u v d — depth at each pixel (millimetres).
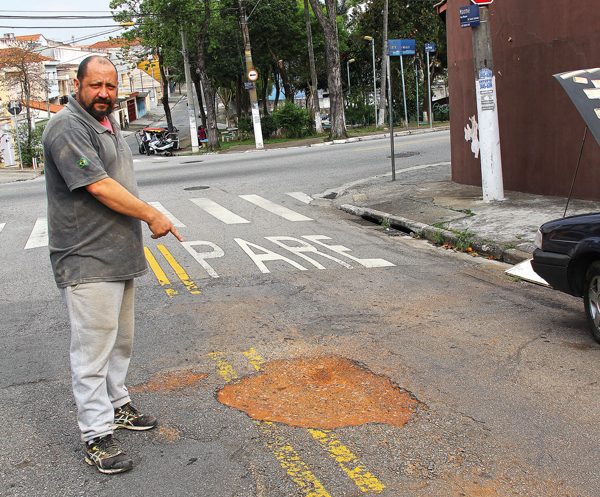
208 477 3779
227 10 42969
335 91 33000
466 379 5062
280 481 3701
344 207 13703
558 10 11023
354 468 3809
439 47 45875
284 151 27578
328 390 4945
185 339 6273
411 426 4316
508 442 4078
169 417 4578
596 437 4109
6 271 9703
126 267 3969
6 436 4430
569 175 11375
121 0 37156
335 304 7266
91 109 3875
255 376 5270
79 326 3896
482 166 12156
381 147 24000
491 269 8719
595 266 5609
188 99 37438
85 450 4129
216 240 10953
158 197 16031
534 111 11922
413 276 8438
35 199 17172
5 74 46031
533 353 5566
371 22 46844
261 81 61594
